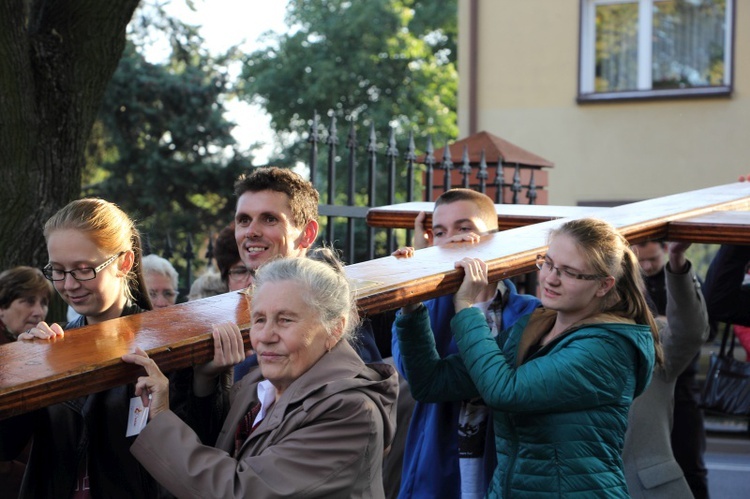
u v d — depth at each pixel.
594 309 2.94
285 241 3.51
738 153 14.08
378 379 2.61
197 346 2.32
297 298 2.46
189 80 19.31
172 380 2.75
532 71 14.63
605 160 14.48
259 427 2.52
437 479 3.49
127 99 18.84
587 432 2.82
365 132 22.22
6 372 2.05
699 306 3.92
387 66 23.39
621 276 2.94
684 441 5.24
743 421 9.68
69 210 2.88
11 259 5.66
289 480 2.37
